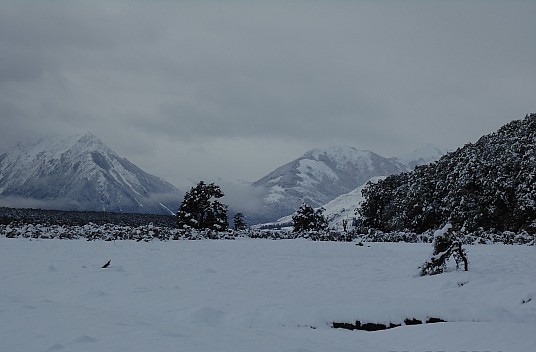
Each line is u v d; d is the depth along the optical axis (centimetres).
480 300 1439
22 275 1766
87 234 3491
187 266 2106
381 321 1123
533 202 4006
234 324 1110
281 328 1085
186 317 1131
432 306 1203
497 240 3634
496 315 1168
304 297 1437
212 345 789
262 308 1220
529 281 1563
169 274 1873
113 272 1870
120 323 953
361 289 1644
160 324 978
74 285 1570
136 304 1279
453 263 2088
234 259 2372
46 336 821
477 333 988
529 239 3516
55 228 3731
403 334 1027
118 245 2933
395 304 1245
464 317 1163
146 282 1670
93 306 1271
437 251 1838
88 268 1967
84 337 794
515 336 960
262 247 3086
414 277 1822
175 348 750
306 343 898
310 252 2816
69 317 992
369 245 3441
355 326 1118
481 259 2214
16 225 3825
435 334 1002
